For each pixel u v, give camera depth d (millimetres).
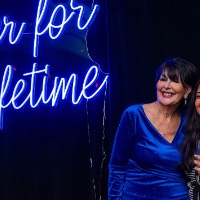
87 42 3072
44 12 2953
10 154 3119
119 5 2998
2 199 3137
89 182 3117
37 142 3107
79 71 3043
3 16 3014
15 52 3045
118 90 2996
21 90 2984
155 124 2104
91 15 2967
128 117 2139
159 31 2977
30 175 3131
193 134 2051
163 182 2057
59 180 3125
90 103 3094
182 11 2963
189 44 2953
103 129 3084
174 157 2047
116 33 3006
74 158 3131
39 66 3055
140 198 2080
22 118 3105
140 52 2984
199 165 1869
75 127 3111
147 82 2973
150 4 2984
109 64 3000
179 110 2215
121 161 2180
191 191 2045
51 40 3033
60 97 3039
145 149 2072
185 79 2074
